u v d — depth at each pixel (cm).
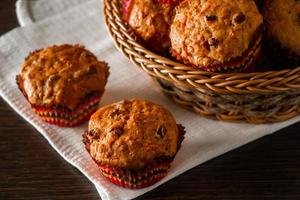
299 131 55
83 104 55
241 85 50
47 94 55
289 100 53
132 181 50
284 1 54
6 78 61
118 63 61
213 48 51
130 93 58
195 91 53
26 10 68
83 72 55
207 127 55
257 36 52
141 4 56
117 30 55
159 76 52
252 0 52
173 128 51
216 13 52
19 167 53
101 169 51
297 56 54
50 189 52
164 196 51
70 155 54
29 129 57
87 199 51
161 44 56
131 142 49
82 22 66
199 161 52
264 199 50
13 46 64
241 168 52
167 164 51
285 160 53
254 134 54
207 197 50
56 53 57
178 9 54
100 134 51
